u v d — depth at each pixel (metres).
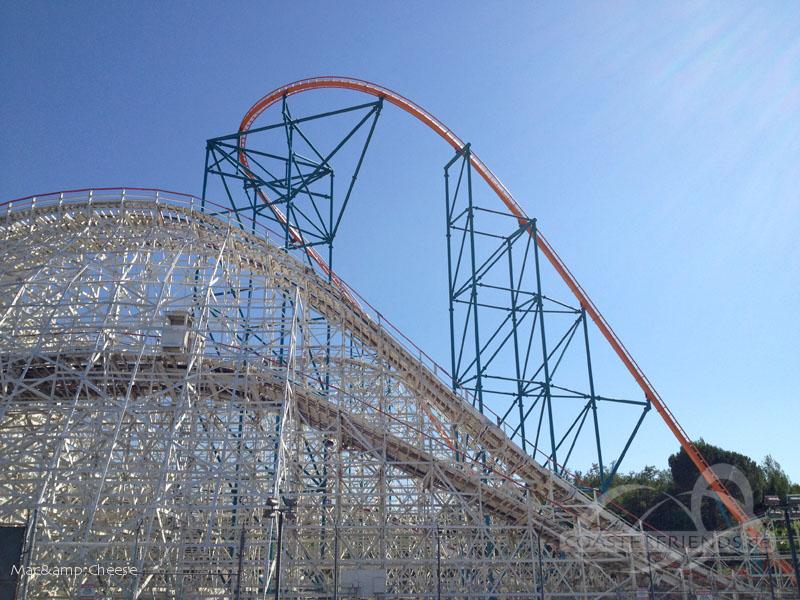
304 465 33.41
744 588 35.38
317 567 30.70
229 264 38.28
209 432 29.86
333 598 27.39
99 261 35.69
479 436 36.06
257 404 31.42
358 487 36.12
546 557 34.62
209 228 38.03
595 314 45.09
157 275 36.81
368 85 46.16
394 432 36.25
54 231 37.09
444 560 30.34
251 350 32.97
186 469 29.62
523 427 40.56
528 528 31.72
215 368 32.56
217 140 46.03
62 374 30.84
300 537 32.94
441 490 33.53
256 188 47.25
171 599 27.16
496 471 33.34
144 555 26.25
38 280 33.75
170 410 29.86
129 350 31.80
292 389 32.31
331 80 47.31
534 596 31.41
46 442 29.09
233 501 31.89
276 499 23.95
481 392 39.56
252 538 29.36
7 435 32.56
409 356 36.84
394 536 35.53
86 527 28.00
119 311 33.72
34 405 29.67
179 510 27.86
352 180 45.06
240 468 29.33
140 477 28.67
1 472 28.91
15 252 35.94
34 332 34.12
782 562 40.94
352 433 33.31
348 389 38.50
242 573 29.67
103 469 27.56
